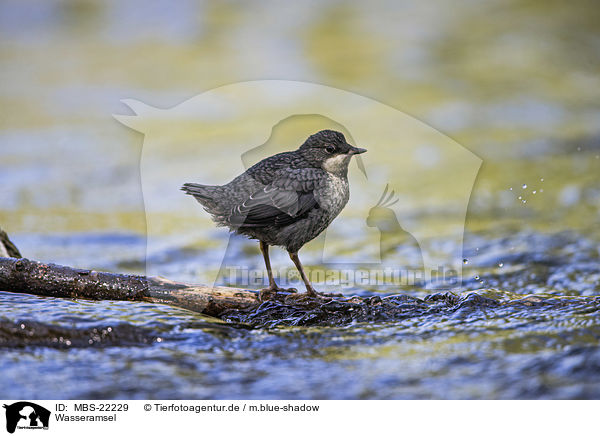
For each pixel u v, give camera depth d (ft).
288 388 19.63
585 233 38.63
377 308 25.57
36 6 100.48
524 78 76.38
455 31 91.86
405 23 95.71
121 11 101.76
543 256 35.50
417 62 81.15
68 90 74.74
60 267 25.52
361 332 23.58
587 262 34.50
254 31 93.45
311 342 22.71
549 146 57.21
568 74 77.97
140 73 78.74
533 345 21.67
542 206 43.96
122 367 20.61
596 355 20.54
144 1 104.37
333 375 20.39
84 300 24.64
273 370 20.72
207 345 22.21
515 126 62.49
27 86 76.89
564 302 25.35
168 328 22.72
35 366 20.48
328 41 88.94
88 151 58.85
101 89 74.64
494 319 24.13
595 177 49.08
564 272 33.45
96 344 21.76
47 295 25.20
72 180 52.42
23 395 18.99
